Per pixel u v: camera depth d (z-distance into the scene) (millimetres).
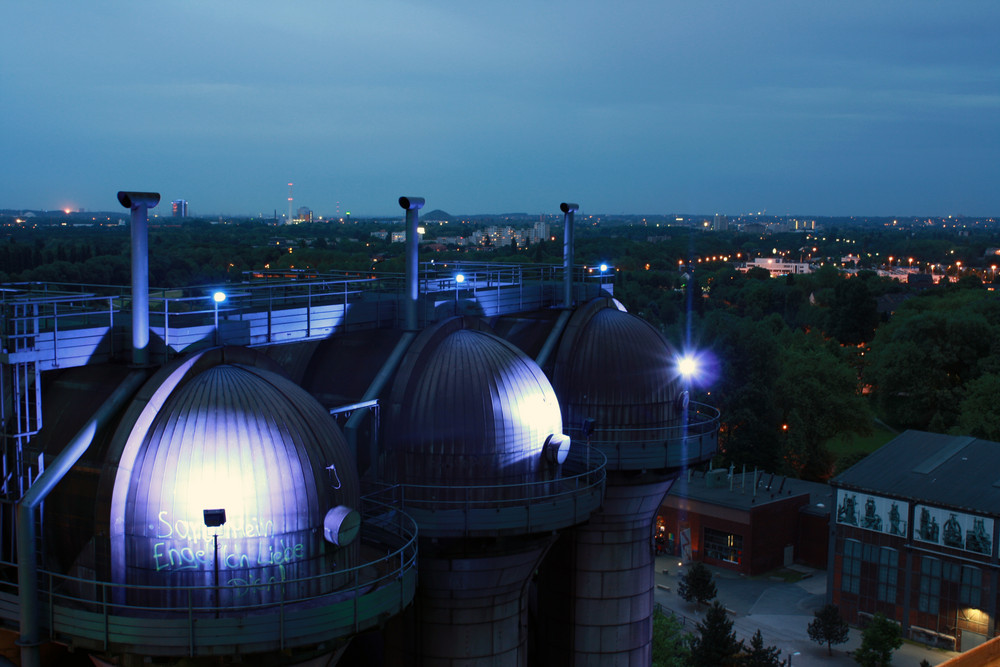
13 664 21828
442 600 28734
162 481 19797
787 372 97125
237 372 21781
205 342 24156
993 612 59344
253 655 20047
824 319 167000
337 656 22531
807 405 94812
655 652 48594
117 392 21469
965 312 117250
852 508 66375
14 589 20891
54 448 21500
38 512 21094
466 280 41844
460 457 27609
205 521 19344
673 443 36625
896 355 105875
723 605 69125
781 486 81250
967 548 60594
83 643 19109
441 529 26938
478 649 29125
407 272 30375
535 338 38156
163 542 19625
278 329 27578
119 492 19828
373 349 30438
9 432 21859
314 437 21281
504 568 28625
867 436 97125
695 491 82375
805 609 68938
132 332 22281
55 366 22281
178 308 29562
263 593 19875
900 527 63875
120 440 20297
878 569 65062
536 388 29203
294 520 20219
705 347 100062
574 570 37719
